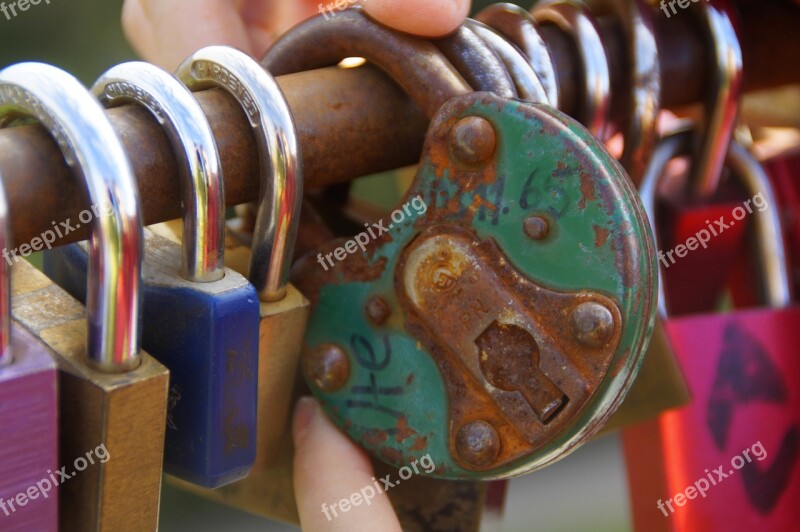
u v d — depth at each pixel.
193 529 3.63
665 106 1.20
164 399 0.78
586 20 1.06
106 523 0.79
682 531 1.35
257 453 1.01
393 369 0.95
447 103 0.89
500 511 1.11
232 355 0.84
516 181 0.87
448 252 0.90
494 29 1.04
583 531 3.65
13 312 0.81
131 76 0.81
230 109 0.87
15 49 3.41
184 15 1.44
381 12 0.93
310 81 0.91
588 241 0.84
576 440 0.86
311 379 0.99
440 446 0.93
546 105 0.87
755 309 1.49
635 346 0.83
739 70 1.18
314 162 0.90
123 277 0.74
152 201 0.81
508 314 0.87
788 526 1.39
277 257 0.90
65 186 0.74
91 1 3.45
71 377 0.76
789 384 1.43
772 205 1.49
